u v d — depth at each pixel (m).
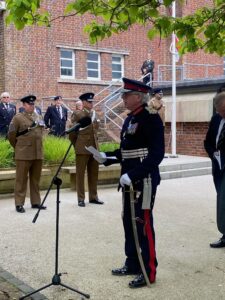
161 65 14.48
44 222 5.20
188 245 4.33
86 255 4.02
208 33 4.57
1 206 6.10
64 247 4.24
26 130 5.73
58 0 12.87
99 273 3.59
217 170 4.14
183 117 11.59
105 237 4.58
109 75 14.08
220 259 3.94
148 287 3.32
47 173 7.07
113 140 11.28
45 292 3.22
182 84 11.61
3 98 8.40
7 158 7.21
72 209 5.89
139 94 3.26
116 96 13.57
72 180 7.17
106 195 6.87
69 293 3.21
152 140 3.21
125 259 3.90
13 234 4.70
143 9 4.27
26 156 5.73
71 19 13.17
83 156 5.99
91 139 6.02
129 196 3.38
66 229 4.89
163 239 4.52
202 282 3.42
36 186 5.96
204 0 14.81
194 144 11.45
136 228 3.29
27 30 12.48
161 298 3.14
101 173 7.47
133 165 3.28
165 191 7.29
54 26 12.90
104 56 13.97
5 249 4.20
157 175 3.32
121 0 3.94
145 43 14.66
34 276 3.53
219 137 4.09
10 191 6.81
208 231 4.84
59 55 13.09
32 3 3.57
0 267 3.72
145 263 3.33
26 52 12.52
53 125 9.40
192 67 15.05
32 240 4.48
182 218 5.43
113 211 5.78
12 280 3.43
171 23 4.48
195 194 7.03
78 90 13.42
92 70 13.91
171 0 3.80
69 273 3.59
